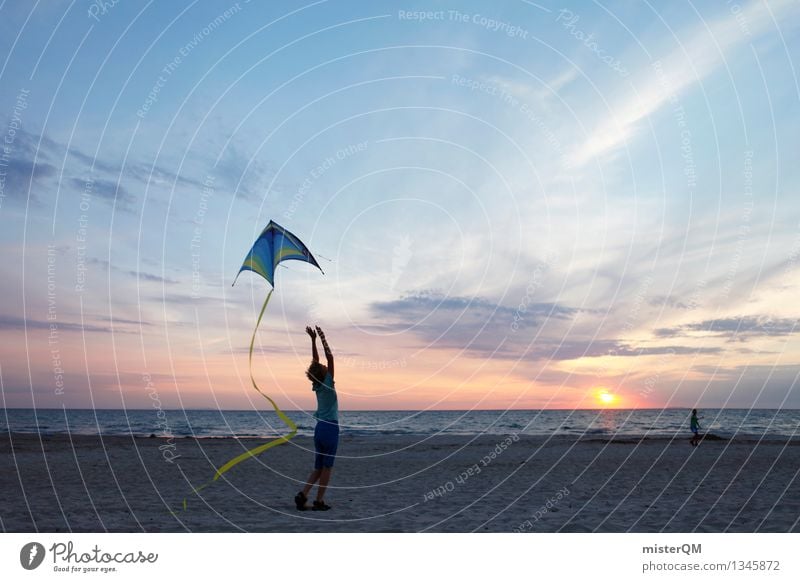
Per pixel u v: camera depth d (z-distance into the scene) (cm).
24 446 1716
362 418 10300
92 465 1254
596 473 1152
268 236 764
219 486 962
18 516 686
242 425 6159
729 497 836
